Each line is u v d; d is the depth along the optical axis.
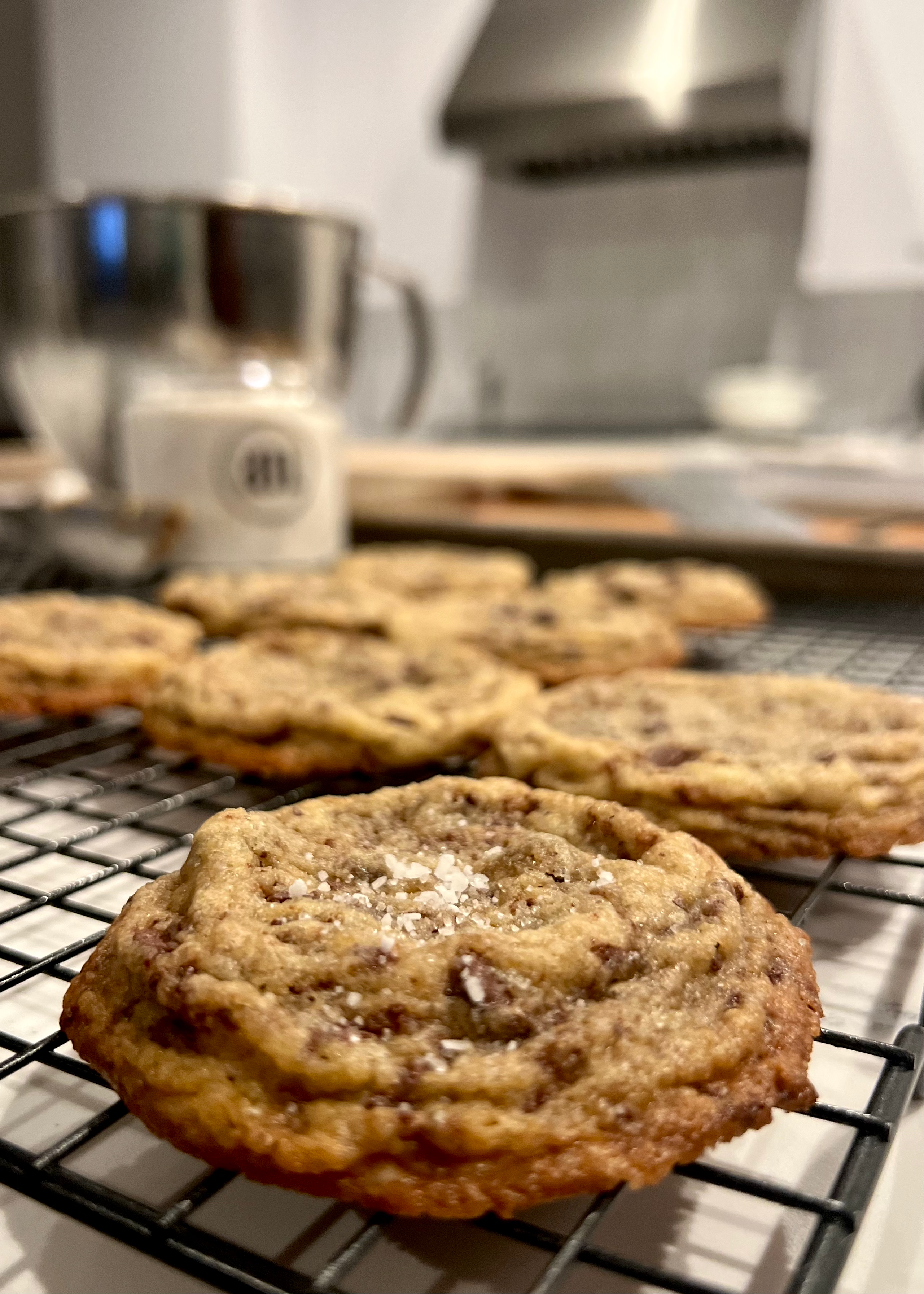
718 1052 0.13
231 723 0.24
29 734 0.28
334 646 0.30
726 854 0.20
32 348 0.40
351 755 0.24
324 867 0.16
